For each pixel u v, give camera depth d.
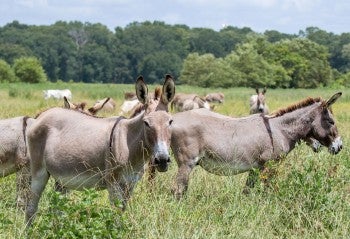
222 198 13.38
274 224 12.06
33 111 35.66
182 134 14.49
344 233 11.28
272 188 13.35
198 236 10.79
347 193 13.48
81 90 85.94
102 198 13.16
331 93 96.62
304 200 12.65
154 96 11.70
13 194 14.56
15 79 141.75
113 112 39.12
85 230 9.85
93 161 11.57
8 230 11.05
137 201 12.13
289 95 81.94
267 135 14.95
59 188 12.72
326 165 14.92
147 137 11.04
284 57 156.88
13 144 14.39
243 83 134.50
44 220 10.29
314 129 15.42
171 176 15.02
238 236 11.17
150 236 10.62
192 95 43.50
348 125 31.02
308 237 11.37
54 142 11.84
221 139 14.64
